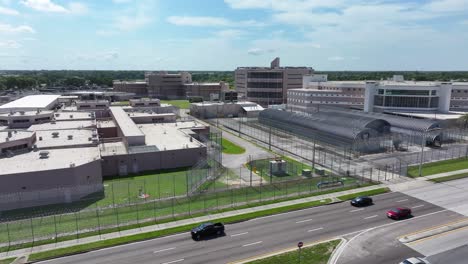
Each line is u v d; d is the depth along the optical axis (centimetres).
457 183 5191
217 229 3600
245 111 12975
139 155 5969
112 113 9756
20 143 5700
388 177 5484
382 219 3944
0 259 3130
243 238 3512
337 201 4506
